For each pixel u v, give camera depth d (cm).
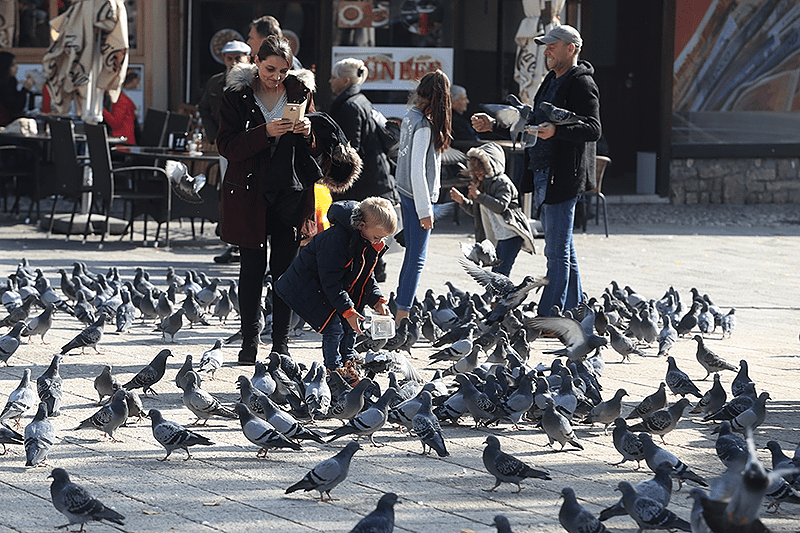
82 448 841
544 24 2244
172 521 680
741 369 1046
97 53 2136
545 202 1301
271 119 1059
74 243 1983
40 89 2653
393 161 1584
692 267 1936
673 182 2908
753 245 2238
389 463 826
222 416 902
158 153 1934
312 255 1009
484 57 2784
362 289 1033
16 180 2283
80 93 2128
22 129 2145
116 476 774
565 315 1266
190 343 1248
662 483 685
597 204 2473
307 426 923
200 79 2784
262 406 843
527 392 910
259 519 687
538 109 1271
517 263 1886
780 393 1076
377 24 2706
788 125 2941
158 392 1016
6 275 1603
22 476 768
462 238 2208
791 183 2972
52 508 701
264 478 777
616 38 3247
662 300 1492
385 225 988
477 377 982
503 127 1327
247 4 2777
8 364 1114
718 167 2930
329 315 1022
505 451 866
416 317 1246
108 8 2108
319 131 1077
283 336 1119
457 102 2383
